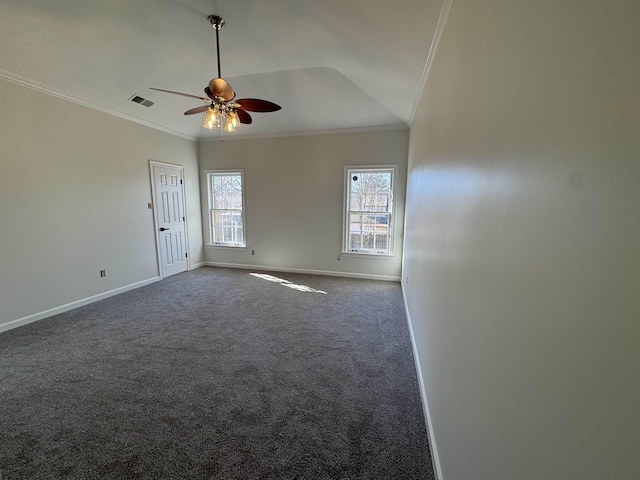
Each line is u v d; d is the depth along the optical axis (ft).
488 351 2.70
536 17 1.97
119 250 13.44
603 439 1.29
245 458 4.94
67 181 11.18
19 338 9.07
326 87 12.69
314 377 7.22
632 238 1.13
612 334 1.24
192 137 17.72
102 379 7.06
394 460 4.94
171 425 5.64
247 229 18.17
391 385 6.93
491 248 2.71
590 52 1.41
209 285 14.96
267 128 16.30
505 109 2.48
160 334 9.46
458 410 3.62
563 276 1.58
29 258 10.07
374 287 14.74
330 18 7.22
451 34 4.89
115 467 4.76
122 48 9.63
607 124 1.28
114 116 12.97
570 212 1.54
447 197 4.78
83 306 11.86
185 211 17.47
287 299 12.89
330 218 16.53
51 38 8.58
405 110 12.32
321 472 4.71
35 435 5.36
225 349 8.54
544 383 1.76
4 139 9.30
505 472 2.27
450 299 4.27
